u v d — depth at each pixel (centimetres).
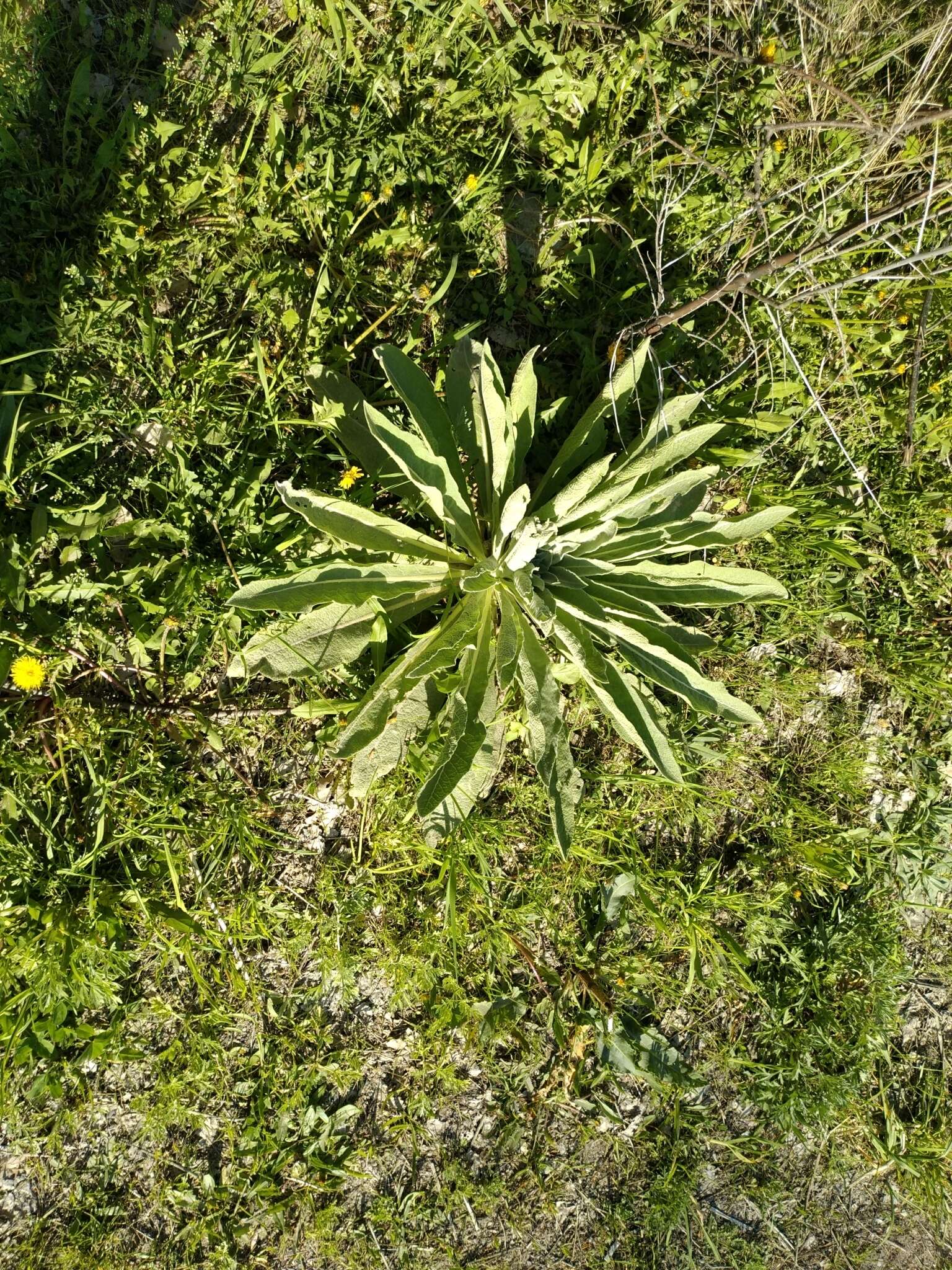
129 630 235
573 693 272
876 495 297
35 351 214
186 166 247
